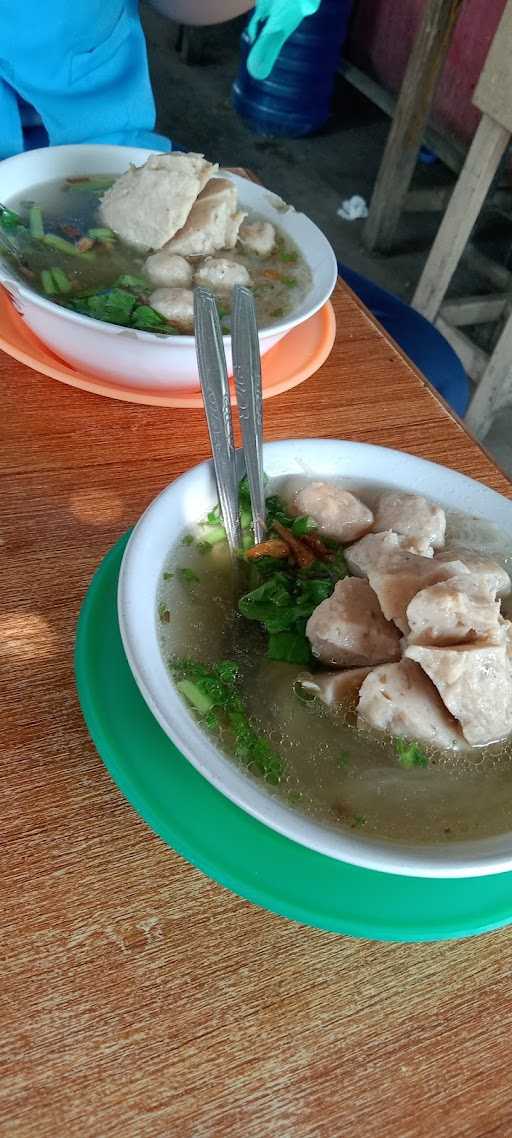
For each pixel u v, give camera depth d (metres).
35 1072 0.51
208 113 3.91
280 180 3.67
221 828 0.61
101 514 0.87
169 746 0.64
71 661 0.74
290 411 1.07
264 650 0.69
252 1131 0.51
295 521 0.78
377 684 0.64
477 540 0.81
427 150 3.95
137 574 0.65
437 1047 0.56
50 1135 0.49
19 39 1.37
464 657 0.62
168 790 0.62
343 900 0.58
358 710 0.65
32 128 1.53
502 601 0.76
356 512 0.78
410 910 0.59
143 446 0.97
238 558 0.75
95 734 0.64
